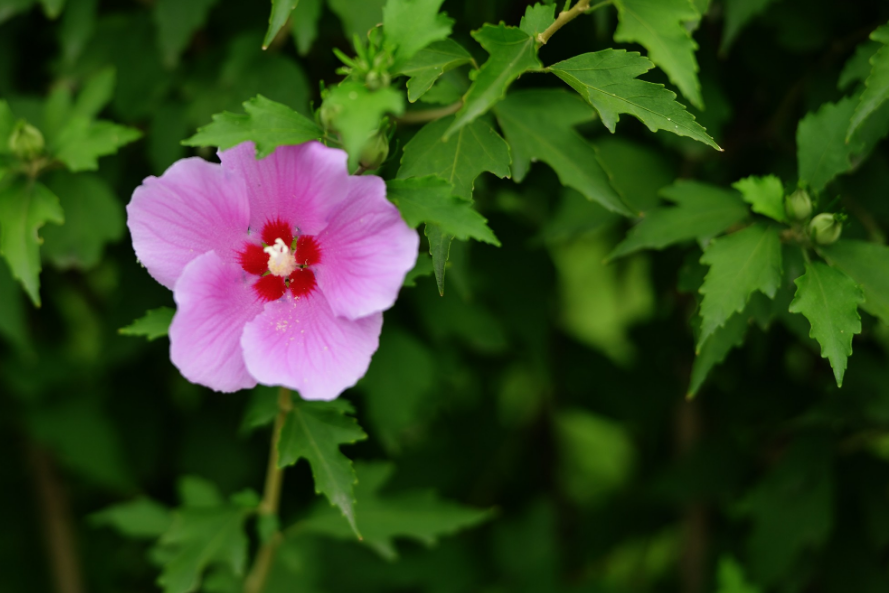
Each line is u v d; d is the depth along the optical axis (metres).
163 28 1.09
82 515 1.27
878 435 1.14
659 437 1.26
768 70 1.10
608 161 1.10
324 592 1.21
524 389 1.32
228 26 1.11
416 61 0.99
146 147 1.13
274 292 0.98
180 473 1.23
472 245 1.16
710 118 1.08
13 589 1.25
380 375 1.13
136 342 1.17
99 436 1.19
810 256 1.03
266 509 1.07
